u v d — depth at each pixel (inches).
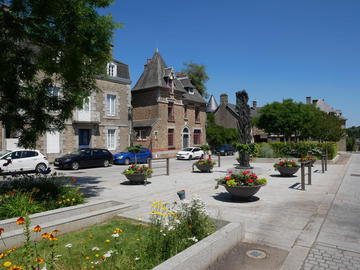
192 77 1716.3
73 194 242.8
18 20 234.2
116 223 202.5
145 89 1123.9
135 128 1095.0
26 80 257.8
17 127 256.1
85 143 853.2
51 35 257.1
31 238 162.4
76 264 131.1
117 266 118.7
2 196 209.6
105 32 269.4
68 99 285.9
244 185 280.7
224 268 139.5
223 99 1895.9
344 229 202.2
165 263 111.9
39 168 575.5
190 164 815.7
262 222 218.1
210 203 281.9
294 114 1253.7
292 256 154.7
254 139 2046.0
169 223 154.1
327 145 822.5
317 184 401.7
